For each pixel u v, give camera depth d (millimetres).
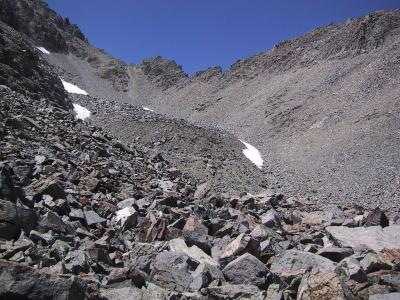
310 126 88750
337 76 114438
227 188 44844
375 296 9852
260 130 102500
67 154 22859
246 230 16781
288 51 166125
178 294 10055
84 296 8359
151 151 46875
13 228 10445
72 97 82688
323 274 10344
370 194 42531
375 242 16516
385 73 93688
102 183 18938
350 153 61281
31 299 7703
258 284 11484
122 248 13203
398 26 131375
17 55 67812
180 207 19797
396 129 64062
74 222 13344
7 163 16234
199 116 153375
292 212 24766
